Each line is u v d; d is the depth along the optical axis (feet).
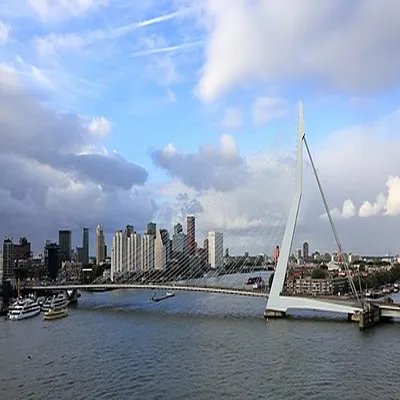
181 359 370.53
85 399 284.20
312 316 599.98
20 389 305.12
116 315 645.92
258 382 309.63
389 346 411.34
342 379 314.35
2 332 520.01
